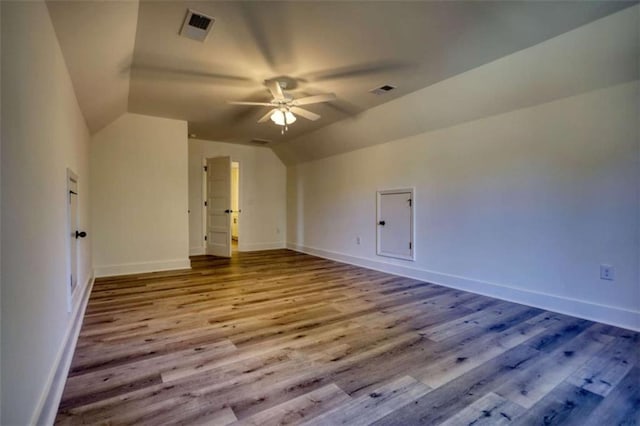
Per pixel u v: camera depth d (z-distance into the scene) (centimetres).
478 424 146
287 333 247
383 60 287
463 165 373
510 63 286
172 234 486
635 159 251
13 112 110
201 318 278
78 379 179
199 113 449
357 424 146
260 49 267
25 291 118
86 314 286
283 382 178
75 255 266
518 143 322
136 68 301
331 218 592
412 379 183
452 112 366
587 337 240
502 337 240
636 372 191
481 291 357
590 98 273
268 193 716
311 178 648
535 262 312
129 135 452
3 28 101
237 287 384
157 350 216
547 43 257
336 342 231
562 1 208
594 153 272
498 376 186
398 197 456
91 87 284
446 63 294
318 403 160
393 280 423
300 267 510
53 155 177
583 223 279
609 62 247
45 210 155
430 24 232
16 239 110
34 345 129
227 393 167
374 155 497
